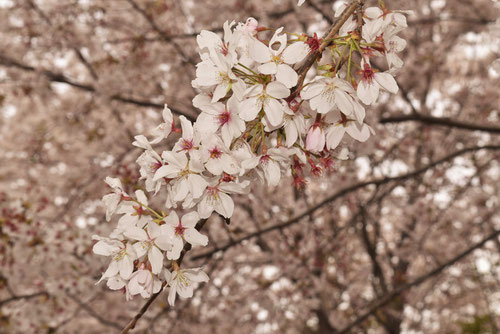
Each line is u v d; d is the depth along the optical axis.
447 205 8.13
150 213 1.43
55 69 6.34
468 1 6.88
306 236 6.84
